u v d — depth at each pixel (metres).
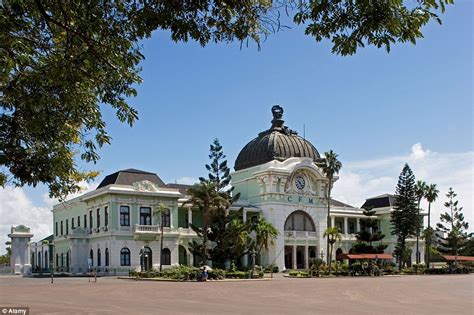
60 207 98.44
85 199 84.88
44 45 11.54
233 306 29.62
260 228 80.19
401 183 96.69
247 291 42.94
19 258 80.88
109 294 39.59
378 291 42.59
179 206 86.44
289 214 93.69
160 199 82.94
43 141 13.54
